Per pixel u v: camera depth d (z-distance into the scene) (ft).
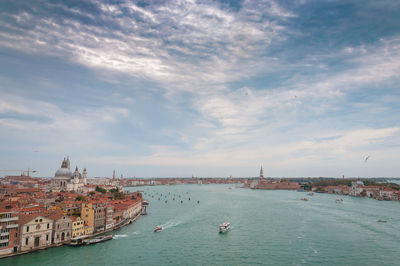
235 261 396.98
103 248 458.50
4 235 410.72
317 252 433.07
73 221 506.89
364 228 598.75
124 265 382.01
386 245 467.93
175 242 497.05
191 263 390.21
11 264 380.17
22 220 437.99
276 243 484.74
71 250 445.78
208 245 476.95
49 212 528.63
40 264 381.60
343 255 418.31
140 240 511.81
